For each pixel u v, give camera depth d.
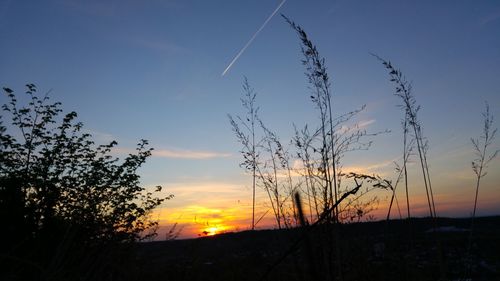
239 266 5.43
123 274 6.84
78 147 9.45
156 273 7.00
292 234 4.06
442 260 4.26
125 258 7.27
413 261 4.55
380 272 4.43
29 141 9.47
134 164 9.38
